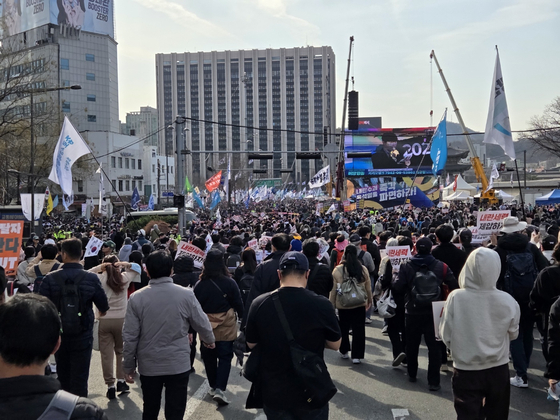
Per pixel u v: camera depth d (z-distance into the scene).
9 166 40.41
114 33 91.06
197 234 18.92
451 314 4.24
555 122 38.94
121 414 5.81
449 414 5.52
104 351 6.34
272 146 170.50
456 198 44.03
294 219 31.16
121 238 21.48
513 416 5.41
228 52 170.38
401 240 8.52
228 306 6.11
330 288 6.76
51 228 32.12
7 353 2.02
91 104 85.25
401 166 50.75
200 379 7.05
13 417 1.86
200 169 167.00
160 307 4.50
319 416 3.47
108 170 70.94
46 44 74.81
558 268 5.44
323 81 169.50
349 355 7.94
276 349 3.46
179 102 171.50
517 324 4.18
